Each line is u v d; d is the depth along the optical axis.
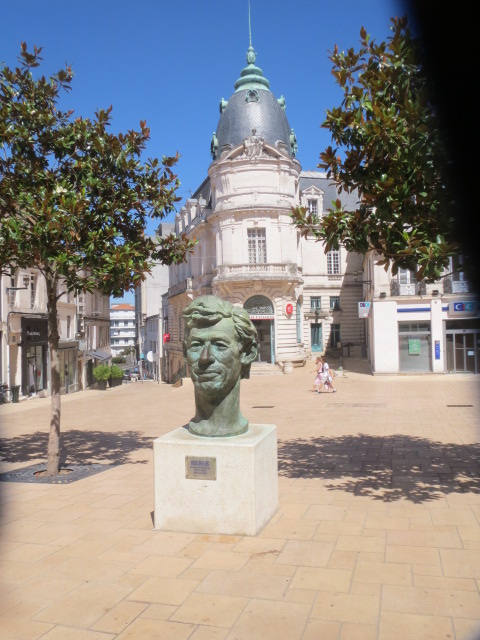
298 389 26.61
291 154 39.41
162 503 6.68
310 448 11.62
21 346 28.64
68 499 8.24
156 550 6.06
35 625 4.56
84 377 39.22
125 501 8.05
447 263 6.73
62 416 20.56
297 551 5.91
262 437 6.80
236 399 7.00
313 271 45.56
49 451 10.00
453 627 4.32
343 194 48.31
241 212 36.59
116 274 9.33
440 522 6.66
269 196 36.72
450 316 29.34
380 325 30.27
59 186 9.34
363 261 42.28
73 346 35.66
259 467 6.60
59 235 9.06
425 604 4.69
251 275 36.03
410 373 29.77
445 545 5.95
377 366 30.28
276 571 5.43
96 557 5.92
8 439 14.57
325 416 16.98
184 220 52.78
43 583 5.33
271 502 7.06
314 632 4.32
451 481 8.52
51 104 10.48
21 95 10.30
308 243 45.66
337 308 45.91
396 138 6.80
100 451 12.38
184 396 27.38
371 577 5.23
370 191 7.07
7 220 9.15
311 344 45.53
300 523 6.79
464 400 19.66
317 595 4.91
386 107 7.38
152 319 69.25
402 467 9.55
